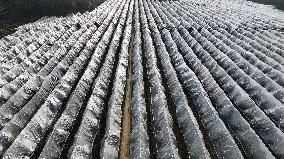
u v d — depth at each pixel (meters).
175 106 10.52
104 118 9.66
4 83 11.89
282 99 11.19
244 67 14.02
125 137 8.68
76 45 16.05
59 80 12.08
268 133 8.93
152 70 12.88
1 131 8.58
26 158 7.86
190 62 14.62
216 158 8.12
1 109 9.80
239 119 9.32
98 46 15.66
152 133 9.02
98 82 11.38
